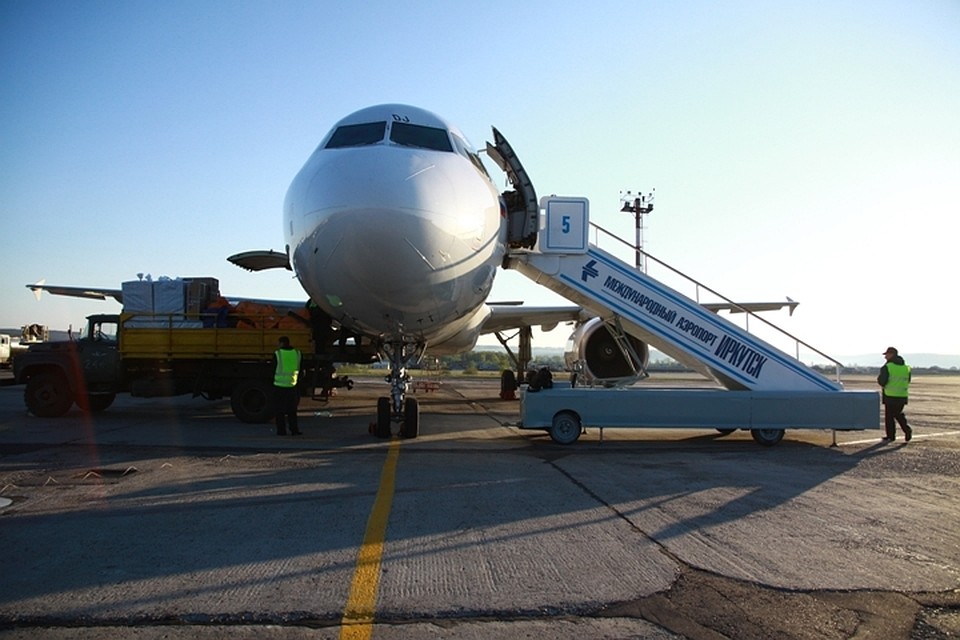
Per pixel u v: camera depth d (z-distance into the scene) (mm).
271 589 4465
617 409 11477
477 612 4113
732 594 4449
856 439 13148
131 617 4012
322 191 9000
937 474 9016
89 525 6051
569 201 12445
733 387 13039
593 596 4387
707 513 6633
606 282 12570
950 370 192125
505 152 12164
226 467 9000
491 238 10156
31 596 4328
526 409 11461
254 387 14422
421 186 8812
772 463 9844
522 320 19875
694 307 12586
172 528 5961
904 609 4238
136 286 14984
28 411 16672
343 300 9570
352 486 7797
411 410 12250
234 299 17219
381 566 4945
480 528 5992
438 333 11578
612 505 6926
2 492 7426
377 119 10461
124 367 15188
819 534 5910
